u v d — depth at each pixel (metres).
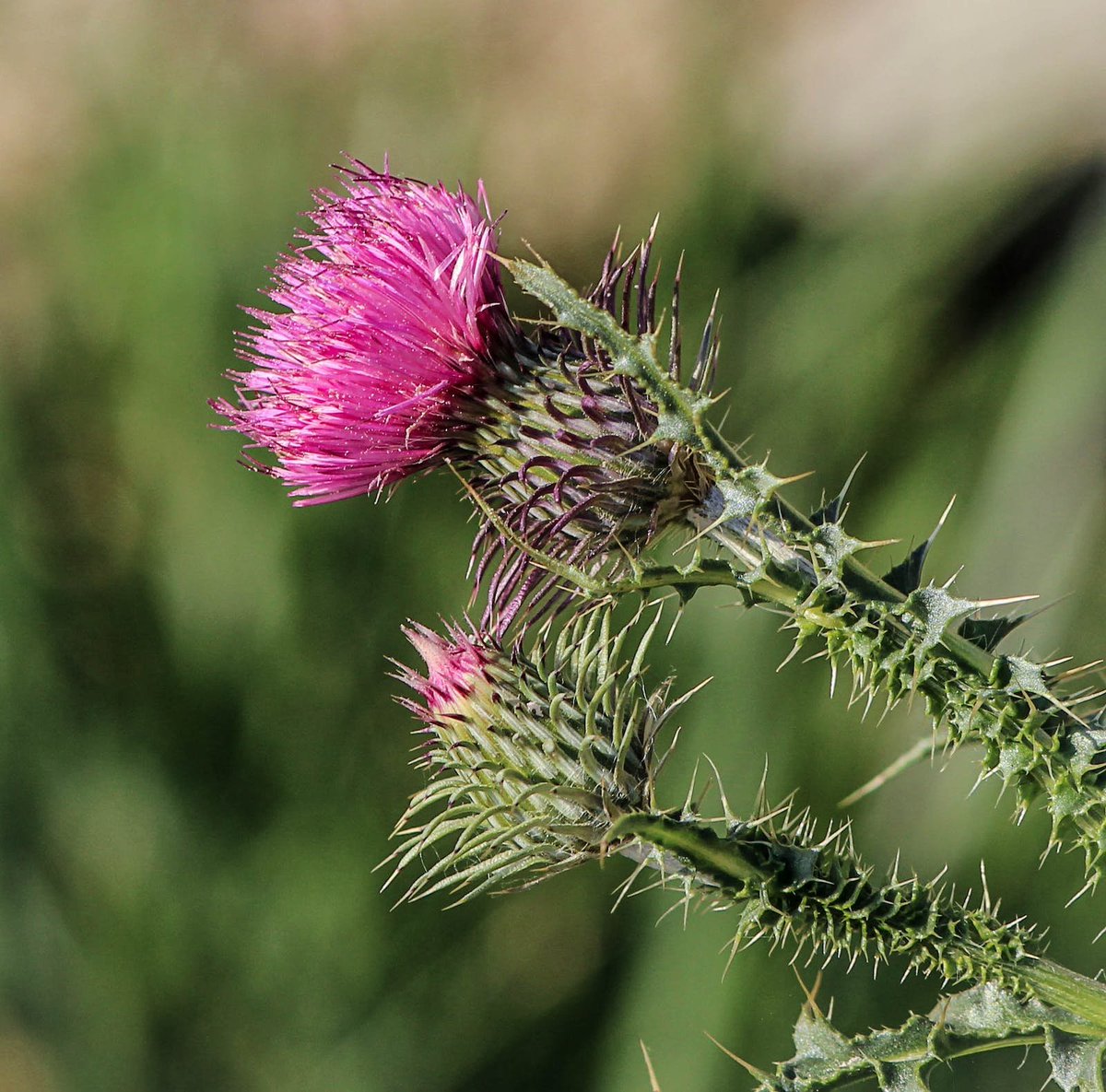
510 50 9.12
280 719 7.55
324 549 7.68
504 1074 7.05
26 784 7.57
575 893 7.21
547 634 3.30
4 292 8.59
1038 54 9.33
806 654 6.68
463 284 3.18
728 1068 6.21
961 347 8.14
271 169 8.68
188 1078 7.28
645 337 2.75
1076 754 2.79
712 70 9.14
